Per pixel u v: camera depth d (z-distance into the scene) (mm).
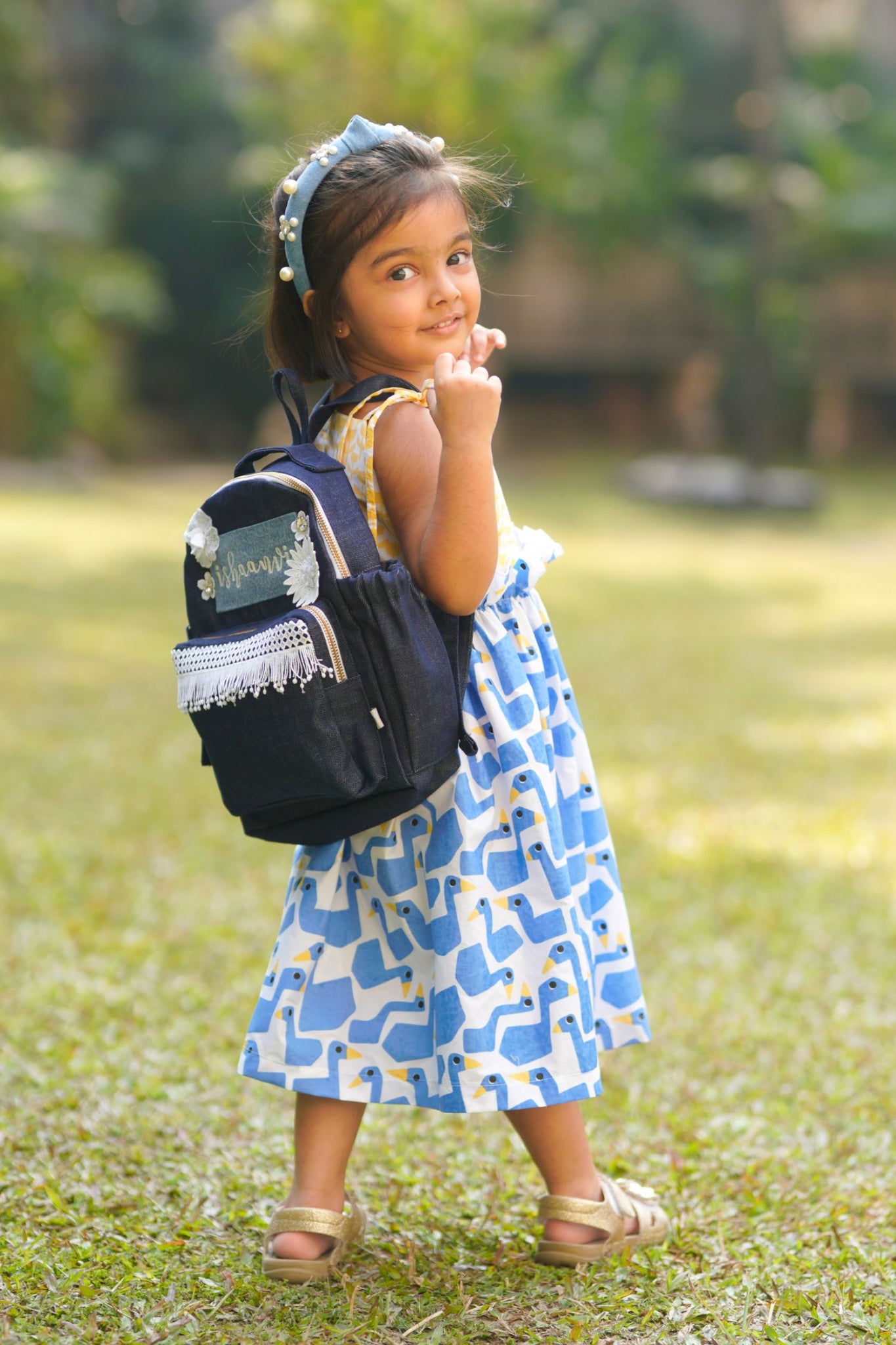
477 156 2754
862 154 33469
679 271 32531
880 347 32562
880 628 12633
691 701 9172
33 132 28484
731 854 5828
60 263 26922
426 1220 2879
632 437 34969
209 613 2520
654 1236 2756
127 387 31094
